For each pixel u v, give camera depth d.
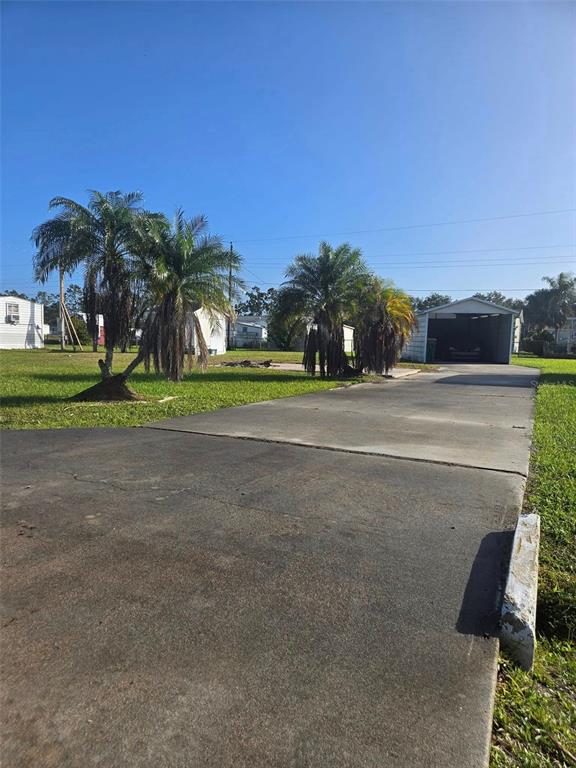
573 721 2.19
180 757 1.83
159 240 11.59
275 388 15.55
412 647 2.52
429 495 4.96
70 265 11.66
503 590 3.09
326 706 2.10
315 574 3.27
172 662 2.36
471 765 1.84
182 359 12.12
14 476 5.40
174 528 3.99
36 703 2.09
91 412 10.00
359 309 20.92
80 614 2.76
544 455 6.86
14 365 22.89
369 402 12.73
